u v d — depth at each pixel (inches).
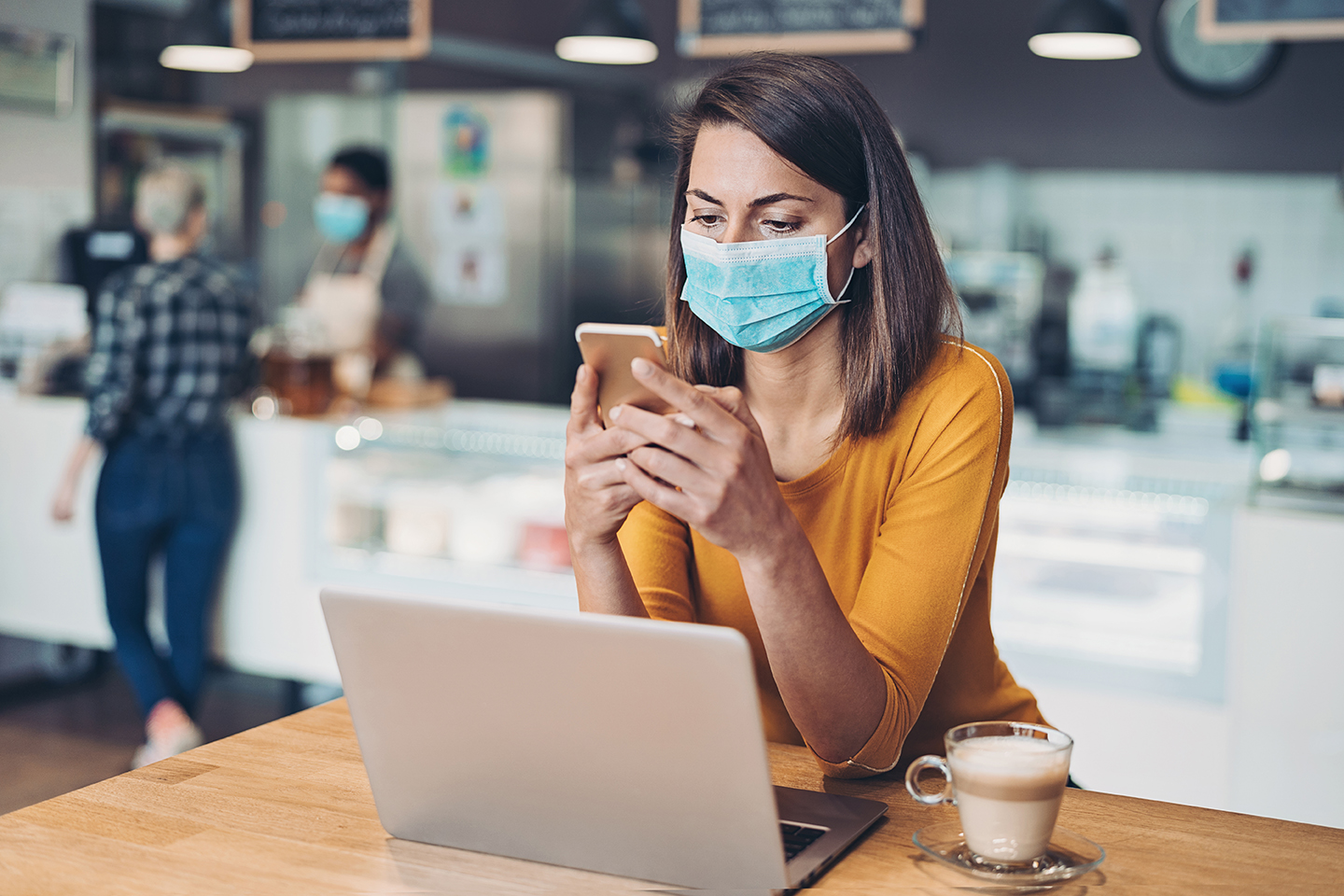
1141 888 35.7
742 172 46.5
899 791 43.8
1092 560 101.8
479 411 140.4
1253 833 39.8
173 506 130.6
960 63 191.9
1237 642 95.2
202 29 158.6
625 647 33.3
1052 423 186.2
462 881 36.2
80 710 152.2
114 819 40.3
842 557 50.6
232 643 141.6
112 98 200.4
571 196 209.8
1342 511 93.9
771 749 48.5
